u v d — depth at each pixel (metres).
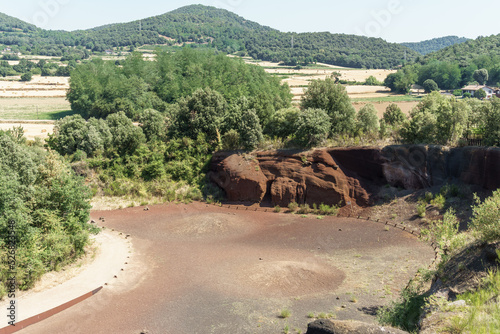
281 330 20.00
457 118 40.53
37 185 31.81
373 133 48.12
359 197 42.72
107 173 53.44
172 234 37.56
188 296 24.52
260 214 44.00
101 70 123.56
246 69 111.56
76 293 24.84
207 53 128.00
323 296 23.77
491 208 17.78
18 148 33.69
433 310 14.93
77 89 110.00
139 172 53.53
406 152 41.97
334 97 51.75
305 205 43.88
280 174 46.97
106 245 34.34
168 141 60.09
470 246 18.67
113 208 46.62
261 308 22.56
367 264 28.59
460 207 35.78
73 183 32.75
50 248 28.38
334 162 45.34
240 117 54.38
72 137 57.25
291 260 29.80
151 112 63.22
